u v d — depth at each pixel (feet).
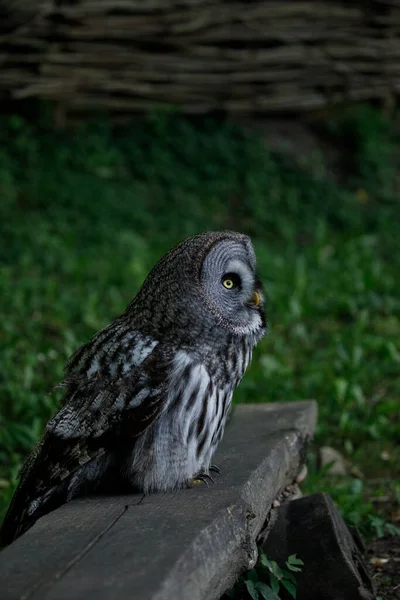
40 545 13.57
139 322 17.08
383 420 29.45
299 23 62.85
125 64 59.88
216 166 60.34
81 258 46.75
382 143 64.90
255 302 17.65
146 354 16.61
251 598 16.62
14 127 57.88
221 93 62.59
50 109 59.11
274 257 49.11
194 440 16.78
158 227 53.72
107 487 17.12
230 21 61.36
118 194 55.77
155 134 61.00
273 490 18.33
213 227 54.85
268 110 64.03
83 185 55.72
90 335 35.40
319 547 17.83
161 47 60.70
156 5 59.06
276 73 63.05
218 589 13.85
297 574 17.70
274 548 17.98
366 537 21.97
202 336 16.80
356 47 64.18
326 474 26.14
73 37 57.98
